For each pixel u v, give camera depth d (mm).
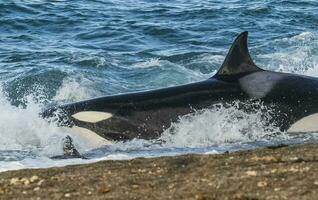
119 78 56344
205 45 68812
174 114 38688
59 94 52125
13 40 71562
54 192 23094
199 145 37156
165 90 39656
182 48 67438
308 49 65625
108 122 38844
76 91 52375
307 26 77875
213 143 37531
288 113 38375
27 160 32000
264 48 65875
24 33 74438
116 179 24141
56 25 77375
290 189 21656
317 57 63125
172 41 71125
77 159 31812
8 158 33656
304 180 22469
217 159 26188
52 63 61312
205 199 21344
